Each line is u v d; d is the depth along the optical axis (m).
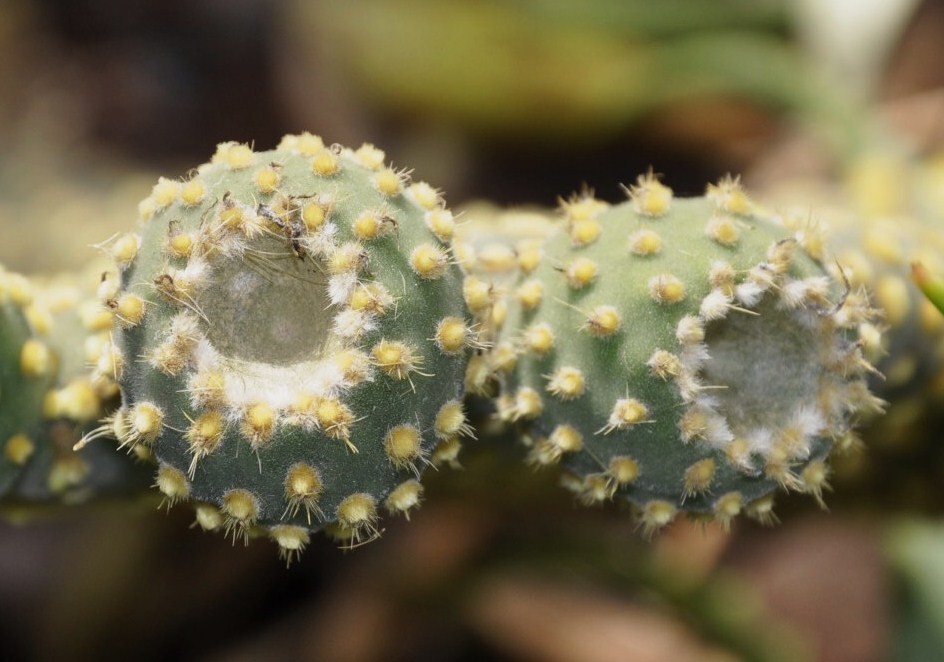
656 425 0.17
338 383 0.16
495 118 0.40
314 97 0.44
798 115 0.36
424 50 0.39
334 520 0.17
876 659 0.35
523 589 0.37
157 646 0.37
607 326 0.17
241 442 0.17
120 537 0.35
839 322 0.18
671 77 0.38
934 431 0.21
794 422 0.18
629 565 0.30
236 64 0.45
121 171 0.40
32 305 0.19
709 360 0.17
